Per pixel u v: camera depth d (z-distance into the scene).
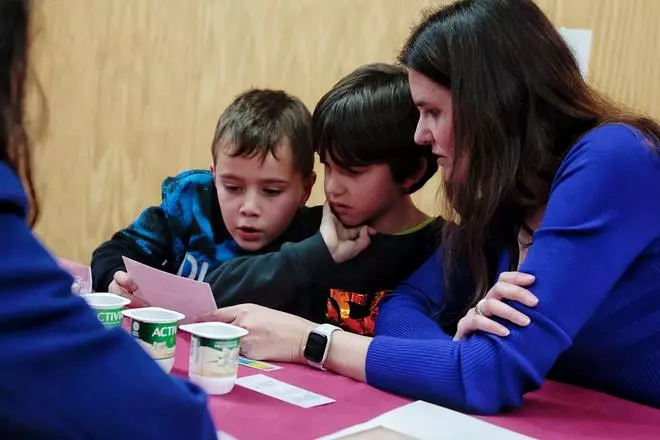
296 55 2.31
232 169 1.41
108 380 0.46
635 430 0.85
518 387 0.89
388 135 1.28
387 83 1.32
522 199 1.07
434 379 0.90
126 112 2.71
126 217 2.75
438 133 1.09
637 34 1.81
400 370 0.92
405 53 1.13
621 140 0.94
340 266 1.35
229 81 2.45
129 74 2.68
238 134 1.39
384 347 0.96
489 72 1.00
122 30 2.68
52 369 0.44
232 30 2.43
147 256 1.58
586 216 0.90
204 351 0.85
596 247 0.89
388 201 1.36
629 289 1.00
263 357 1.05
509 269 1.16
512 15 1.02
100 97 2.77
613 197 0.91
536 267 0.90
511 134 1.02
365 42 2.18
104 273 1.49
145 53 2.63
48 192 2.94
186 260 1.52
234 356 0.87
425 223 1.43
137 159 2.70
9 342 0.43
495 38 1.00
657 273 0.99
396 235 1.38
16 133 0.49
